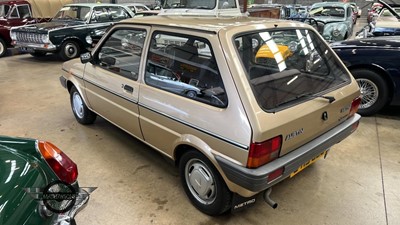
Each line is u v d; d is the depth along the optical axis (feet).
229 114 5.79
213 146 6.20
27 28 24.59
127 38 8.71
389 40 12.76
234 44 6.11
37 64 25.00
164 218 7.14
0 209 4.05
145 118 8.04
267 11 31.71
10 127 12.30
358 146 10.54
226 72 5.90
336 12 31.01
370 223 7.00
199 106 6.39
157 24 7.69
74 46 25.36
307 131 6.49
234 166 5.81
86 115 12.01
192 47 6.68
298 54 7.31
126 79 8.61
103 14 26.91
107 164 9.46
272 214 7.28
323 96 6.74
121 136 11.45
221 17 8.41
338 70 7.99
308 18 29.50
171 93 7.13
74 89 12.10
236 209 6.81
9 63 25.38
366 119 12.91
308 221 7.05
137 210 7.42
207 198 7.08
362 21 64.49
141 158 9.82
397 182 8.50
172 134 7.22
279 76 6.48
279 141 5.83
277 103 5.96
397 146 10.52
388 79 12.25
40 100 15.75
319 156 7.31
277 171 5.84
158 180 8.62
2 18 27.76
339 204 7.62
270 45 6.73
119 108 9.11
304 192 8.09
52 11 33.68
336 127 7.54
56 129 12.10
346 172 8.99
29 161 5.14
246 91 5.66
